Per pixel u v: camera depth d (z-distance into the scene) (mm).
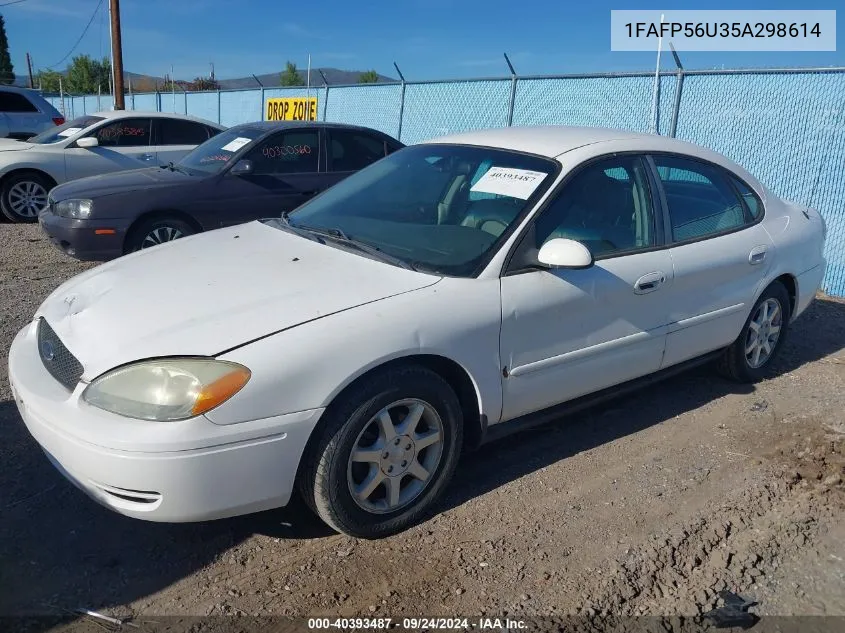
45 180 10555
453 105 12055
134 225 6945
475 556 3039
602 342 3723
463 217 3662
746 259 4469
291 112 16578
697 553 3117
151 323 2875
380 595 2789
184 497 2631
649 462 3877
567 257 3305
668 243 4043
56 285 6789
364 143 8336
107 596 2730
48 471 3520
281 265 3383
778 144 7988
